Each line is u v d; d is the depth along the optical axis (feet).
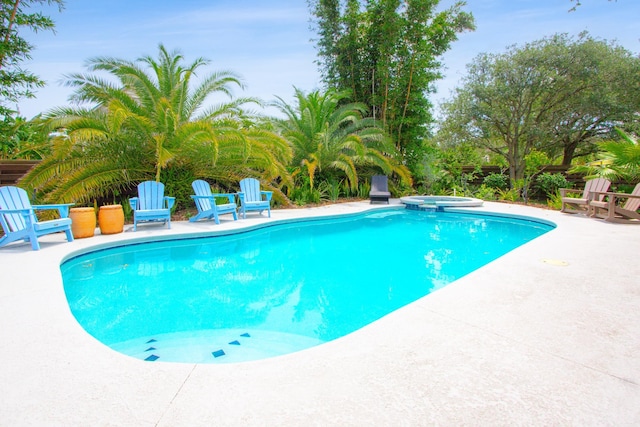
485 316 7.92
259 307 11.23
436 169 44.73
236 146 27.07
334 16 40.93
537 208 31.53
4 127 23.30
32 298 9.37
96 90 24.26
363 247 19.49
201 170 28.86
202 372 5.75
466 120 47.75
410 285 13.41
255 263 16.22
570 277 10.86
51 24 21.45
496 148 51.57
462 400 4.97
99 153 24.36
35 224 15.31
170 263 16.11
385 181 37.68
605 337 6.91
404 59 40.55
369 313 10.82
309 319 10.34
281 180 35.73
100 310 10.85
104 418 4.61
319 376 5.58
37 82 21.77
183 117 28.22
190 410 4.76
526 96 44.60
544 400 4.98
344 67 42.88
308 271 15.06
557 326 7.39
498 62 44.83
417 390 5.20
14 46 20.40
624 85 41.63
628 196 21.81
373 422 4.50
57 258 13.91
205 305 11.35
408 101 42.96
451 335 6.99
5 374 5.69
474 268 15.56
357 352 6.33
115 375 5.67
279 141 30.22
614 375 5.61
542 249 14.79
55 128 22.86
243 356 8.12
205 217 25.13
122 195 26.84
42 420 4.58
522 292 9.51
